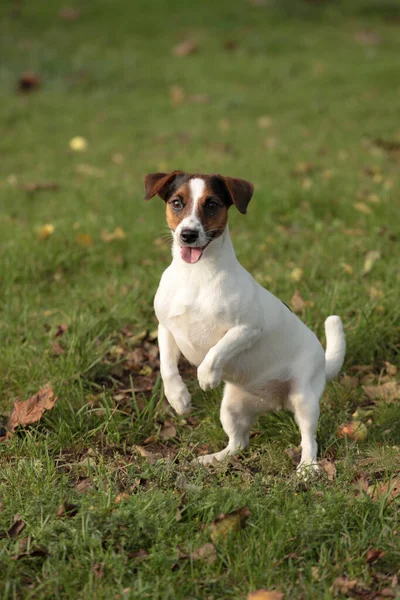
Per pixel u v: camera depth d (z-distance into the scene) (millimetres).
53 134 12188
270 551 3418
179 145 11430
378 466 4316
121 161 10766
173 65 15797
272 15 19109
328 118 12734
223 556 3428
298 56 16484
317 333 5773
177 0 19359
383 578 3361
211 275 4293
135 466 4262
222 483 4129
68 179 10047
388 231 7734
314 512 3678
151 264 7234
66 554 3426
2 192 9430
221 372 4277
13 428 4672
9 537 3529
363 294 6312
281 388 4695
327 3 20375
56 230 7855
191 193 4297
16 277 6957
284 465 4422
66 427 4621
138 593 3150
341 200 8578
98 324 5906
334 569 3361
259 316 4359
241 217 8281
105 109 13453
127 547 3494
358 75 15133
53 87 14523
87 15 18297
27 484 3975
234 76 15133
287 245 7617
